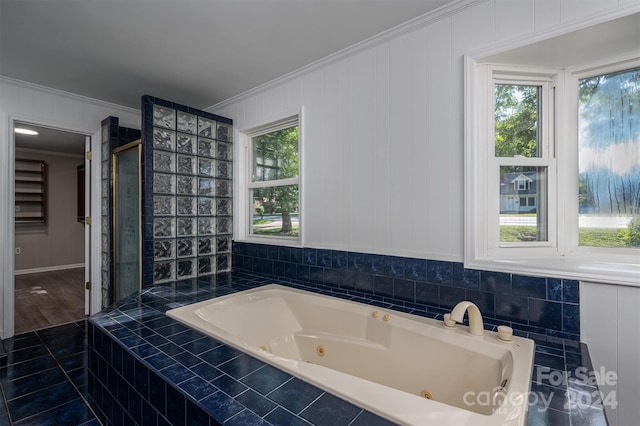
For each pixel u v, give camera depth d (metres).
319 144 2.32
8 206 2.58
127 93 2.85
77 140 4.34
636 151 1.50
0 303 2.56
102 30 1.88
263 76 2.51
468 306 1.41
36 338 2.62
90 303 3.15
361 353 1.74
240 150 3.01
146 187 2.43
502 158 1.72
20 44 2.03
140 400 1.23
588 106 1.62
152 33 1.91
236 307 1.99
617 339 1.32
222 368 1.16
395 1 1.63
